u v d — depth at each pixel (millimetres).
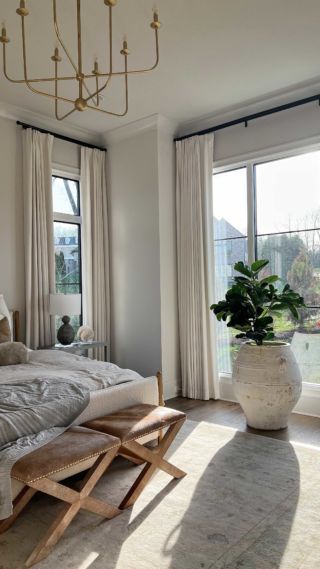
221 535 2123
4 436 2186
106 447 2236
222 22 3133
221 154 4816
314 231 4242
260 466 2938
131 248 5117
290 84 4117
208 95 4332
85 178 5145
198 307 4820
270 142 4438
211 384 4820
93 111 4652
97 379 2984
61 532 2045
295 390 3662
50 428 2395
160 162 4887
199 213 4816
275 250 4512
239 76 3953
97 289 5180
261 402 3639
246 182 4688
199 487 2635
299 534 2127
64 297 4457
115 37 3289
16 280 4512
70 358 3561
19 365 3354
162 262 4863
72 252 5176
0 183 4414
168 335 4902
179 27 3182
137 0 2873
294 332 4348
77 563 1918
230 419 4035
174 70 3816
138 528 2191
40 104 4434
